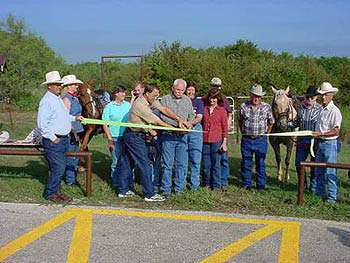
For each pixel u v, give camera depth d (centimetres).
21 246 569
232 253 559
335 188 775
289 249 573
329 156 773
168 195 791
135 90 862
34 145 816
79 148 921
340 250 573
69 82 871
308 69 3338
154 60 2959
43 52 3884
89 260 534
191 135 815
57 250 559
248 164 859
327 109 771
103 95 1002
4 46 3569
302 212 717
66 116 738
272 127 947
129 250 563
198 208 732
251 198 792
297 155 859
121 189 780
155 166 841
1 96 3194
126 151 775
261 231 631
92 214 687
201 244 584
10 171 959
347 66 3641
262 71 3027
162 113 765
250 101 854
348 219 690
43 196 769
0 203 727
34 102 3300
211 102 834
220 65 3002
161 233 618
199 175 852
